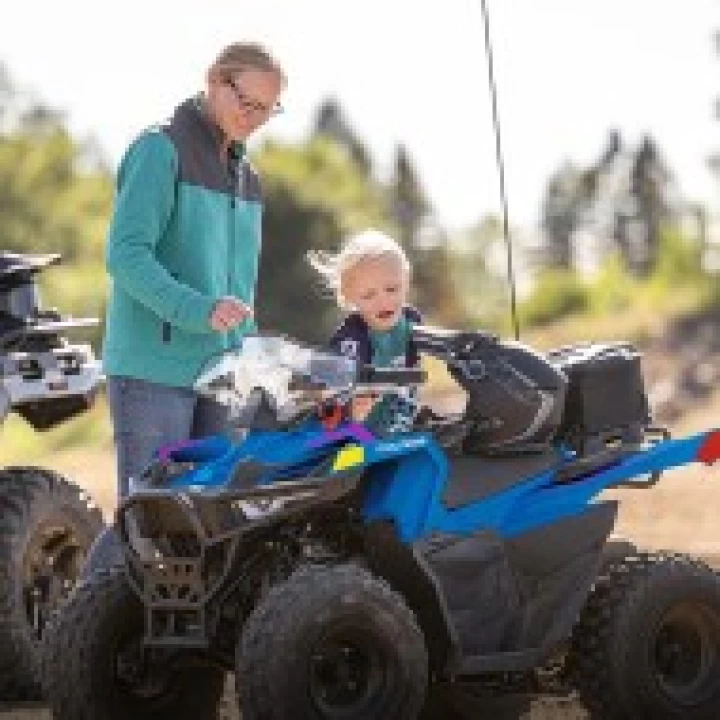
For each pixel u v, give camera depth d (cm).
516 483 1636
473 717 1673
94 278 12300
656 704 1647
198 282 1830
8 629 1883
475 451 1644
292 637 1518
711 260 13638
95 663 1628
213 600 1594
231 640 1608
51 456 7169
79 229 13250
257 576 1602
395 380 1603
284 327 12250
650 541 3067
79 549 1953
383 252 1659
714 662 1669
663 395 10631
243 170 1858
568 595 1648
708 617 1669
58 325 1919
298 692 1516
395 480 1609
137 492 1598
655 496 3703
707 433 1686
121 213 1805
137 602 1638
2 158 13362
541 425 1639
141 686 1653
